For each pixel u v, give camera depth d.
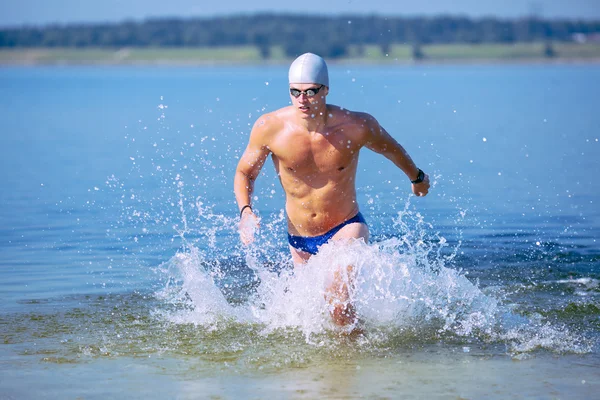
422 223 12.90
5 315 8.11
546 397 5.84
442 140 25.11
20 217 13.58
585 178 17.69
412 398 5.81
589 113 36.38
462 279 8.77
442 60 184.50
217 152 22.16
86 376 6.33
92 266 10.30
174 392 5.96
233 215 13.60
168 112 36.19
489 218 13.32
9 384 6.14
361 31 191.25
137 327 7.73
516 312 8.15
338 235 7.77
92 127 32.09
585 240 11.67
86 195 15.73
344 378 6.27
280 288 8.20
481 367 6.54
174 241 11.70
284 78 100.62
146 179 17.72
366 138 7.54
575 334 7.44
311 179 7.62
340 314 7.54
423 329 7.62
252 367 6.56
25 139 27.86
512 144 24.30
